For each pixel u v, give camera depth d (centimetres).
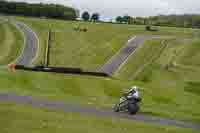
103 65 11006
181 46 12800
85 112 2592
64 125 1967
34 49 12519
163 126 2362
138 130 2100
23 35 15112
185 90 5772
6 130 1714
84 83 4416
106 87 4422
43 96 3222
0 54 11119
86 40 14462
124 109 2778
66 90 3931
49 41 13988
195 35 17350
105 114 2605
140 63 10844
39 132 1747
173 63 10556
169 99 4438
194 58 11119
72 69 6381
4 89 3409
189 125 2602
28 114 2164
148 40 14125
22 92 3338
